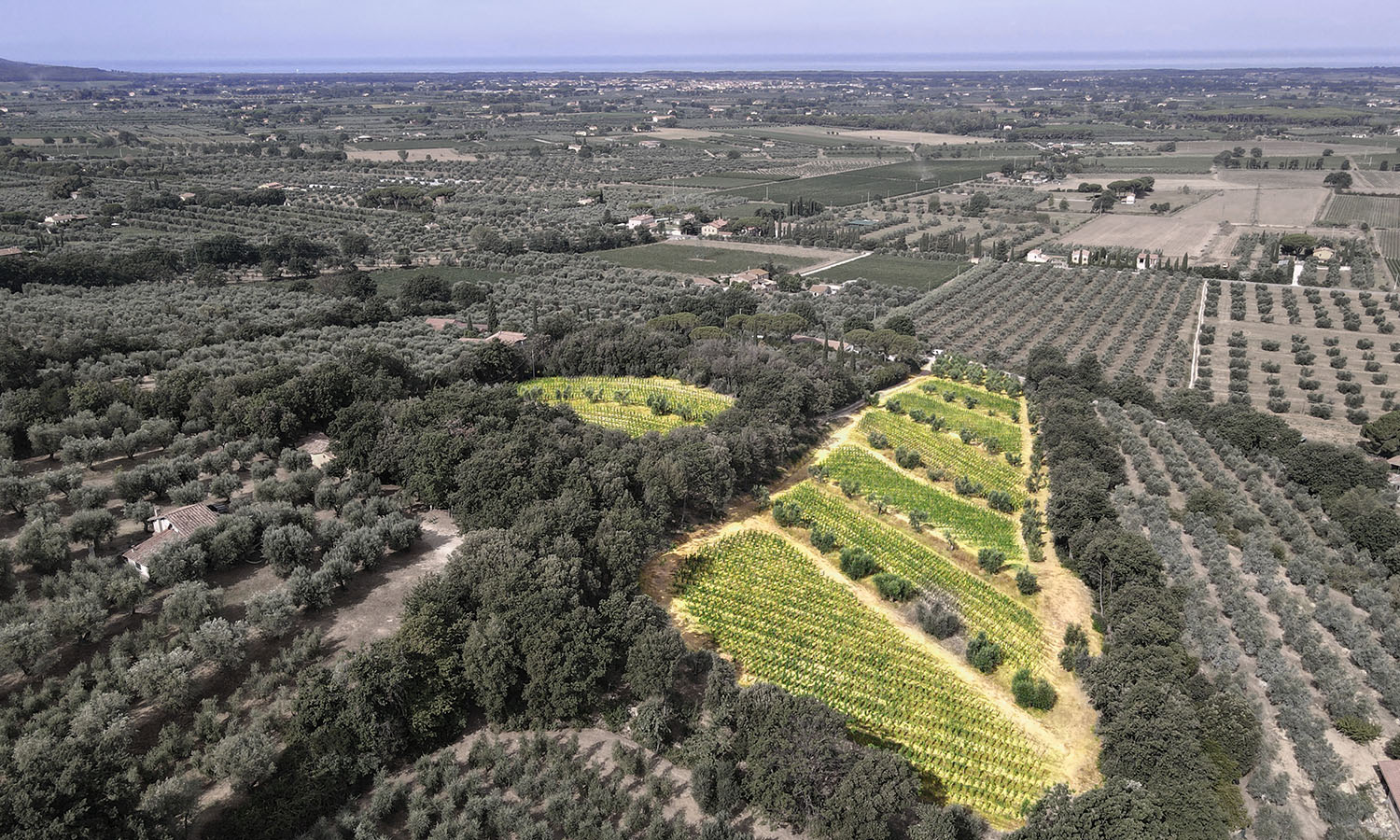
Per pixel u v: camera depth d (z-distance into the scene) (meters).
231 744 65.62
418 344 186.25
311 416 131.12
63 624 77.19
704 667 86.19
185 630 79.56
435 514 111.75
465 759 72.25
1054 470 135.00
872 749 70.19
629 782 70.56
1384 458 151.50
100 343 163.88
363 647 79.56
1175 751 72.25
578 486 106.94
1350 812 70.50
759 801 67.38
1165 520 121.88
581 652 77.44
